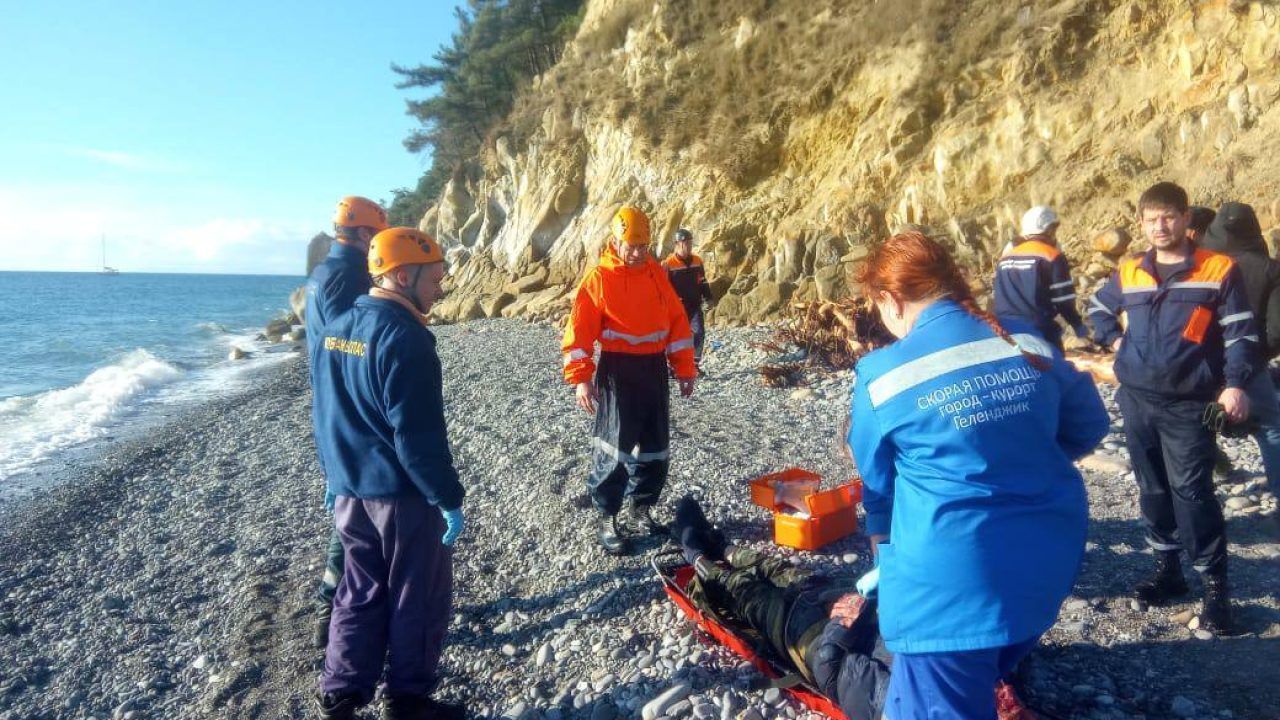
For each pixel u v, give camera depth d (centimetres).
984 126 1441
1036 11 1469
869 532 264
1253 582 410
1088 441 253
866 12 1797
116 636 542
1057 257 559
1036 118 1377
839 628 309
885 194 1566
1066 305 559
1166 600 398
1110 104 1315
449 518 343
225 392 1714
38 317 5109
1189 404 356
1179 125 1204
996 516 228
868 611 305
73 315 5388
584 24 3038
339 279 413
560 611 464
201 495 865
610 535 513
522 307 2347
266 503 809
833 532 490
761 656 359
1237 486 530
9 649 538
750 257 1720
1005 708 290
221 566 648
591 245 2294
